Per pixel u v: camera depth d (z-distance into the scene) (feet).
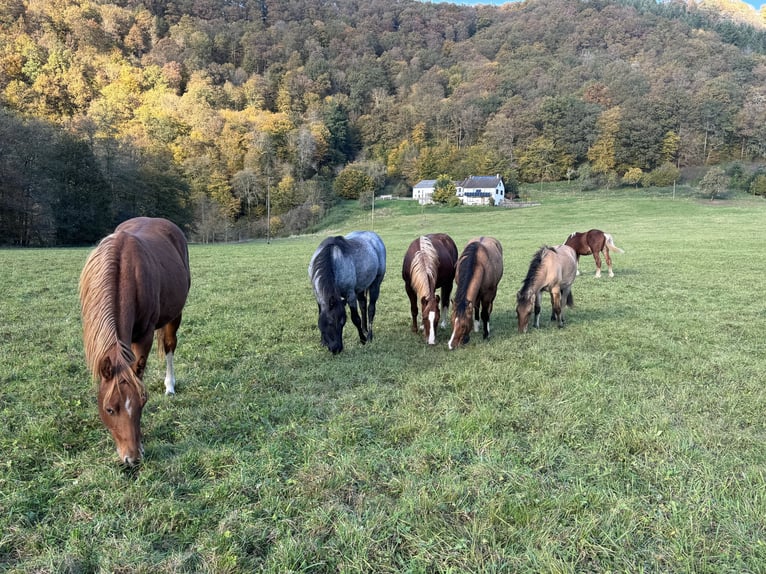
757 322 27.91
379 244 25.22
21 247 101.91
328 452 12.48
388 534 9.43
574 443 13.23
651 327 26.81
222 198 222.69
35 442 12.46
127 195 146.41
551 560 8.59
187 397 15.96
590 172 271.90
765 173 225.56
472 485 11.03
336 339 19.92
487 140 314.96
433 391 16.98
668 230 120.67
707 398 16.33
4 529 9.23
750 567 8.64
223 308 31.04
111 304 11.50
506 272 51.70
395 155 323.98
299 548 8.93
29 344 21.49
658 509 10.25
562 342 23.61
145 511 9.86
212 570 8.41
